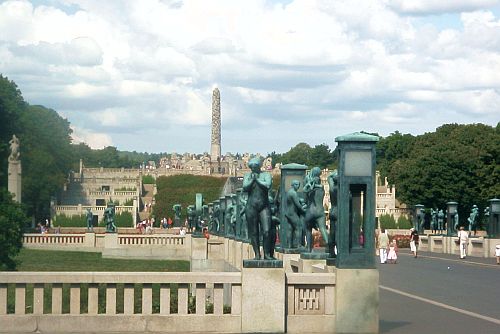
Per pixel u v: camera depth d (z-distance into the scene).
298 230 35.38
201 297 23.03
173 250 80.06
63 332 22.64
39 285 22.72
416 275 49.56
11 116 139.88
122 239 79.88
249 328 22.88
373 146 23.23
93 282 22.73
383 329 24.86
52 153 173.00
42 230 123.75
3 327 22.47
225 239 62.09
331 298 23.34
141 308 23.25
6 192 40.41
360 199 23.67
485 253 73.25
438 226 119.19
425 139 172.00
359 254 23.25
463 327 25.47
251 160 23.48
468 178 144.62
